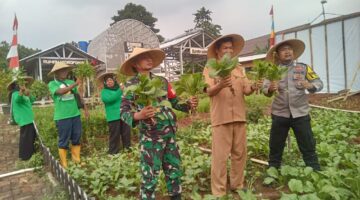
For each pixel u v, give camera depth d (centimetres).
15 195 566
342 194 394
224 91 432
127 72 398
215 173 440
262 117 1077
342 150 596
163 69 3272
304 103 482
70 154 791
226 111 432
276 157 506
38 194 562
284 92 480
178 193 402
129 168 568
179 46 3070
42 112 1333
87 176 554
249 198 401
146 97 341
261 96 1336
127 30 2838
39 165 706
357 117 976
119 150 782
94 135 947
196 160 579
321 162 547
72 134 718
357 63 1477
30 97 816
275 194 452
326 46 1592
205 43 3362
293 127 484
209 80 431
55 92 682
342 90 1513
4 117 1519
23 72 787
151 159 377
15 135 1108
